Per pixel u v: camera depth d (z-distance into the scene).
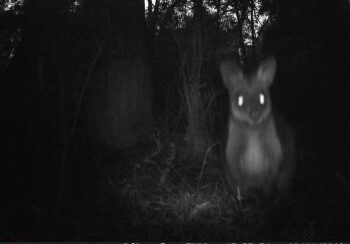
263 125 0.88
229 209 0.93
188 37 1.22
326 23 1.69
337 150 1.24
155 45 1.55
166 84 1.45
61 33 1.27
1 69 1.25
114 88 1.22
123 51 1.23
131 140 1.22
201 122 1.13
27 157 1.10
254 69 0.98
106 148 1.21
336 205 0.94
